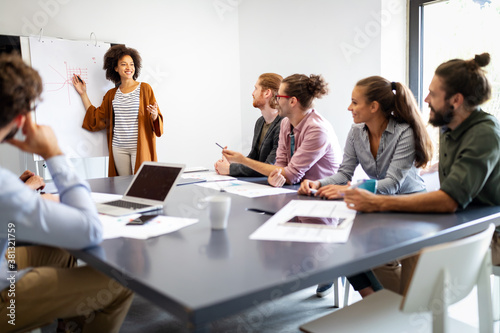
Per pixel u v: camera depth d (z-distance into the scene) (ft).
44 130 4.18
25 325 4.32
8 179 3.62
